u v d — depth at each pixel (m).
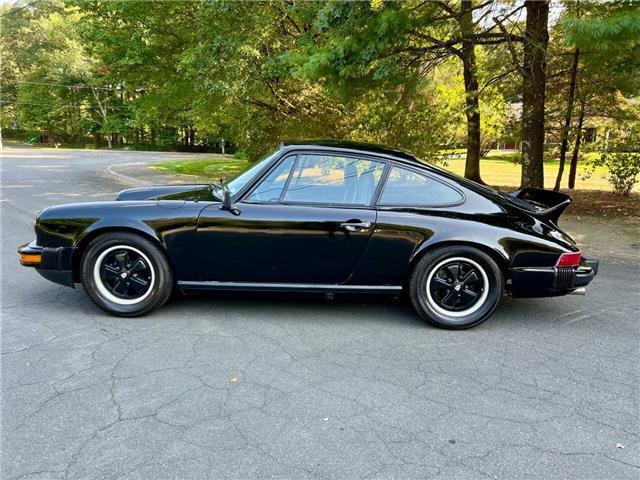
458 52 8.18
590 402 2.60
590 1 6.23
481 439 2.24
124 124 50.09
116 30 13.88
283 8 9.08
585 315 3.97
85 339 3.23
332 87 7.10
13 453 2.06
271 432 2.25
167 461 2.03
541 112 8.78
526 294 3.57
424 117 9.42
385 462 2.06
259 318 3.68
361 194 3.54
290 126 12.16
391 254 3.49
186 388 2.62
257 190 3.52
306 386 2.68
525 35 8.04
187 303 3.96
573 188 15.09
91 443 2.14
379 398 2.58
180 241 3.48
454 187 3.62
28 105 49.47
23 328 3.39
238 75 9.86
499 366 3.00
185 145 54.84
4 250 5.65
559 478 1.99
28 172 17.53
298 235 3.45
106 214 3.49
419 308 3.56
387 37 6.33
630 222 8.67
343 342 3.29
